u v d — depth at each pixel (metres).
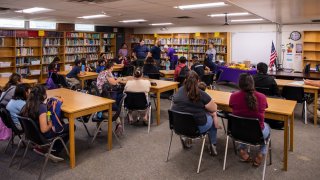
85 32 11.72
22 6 5.94
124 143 4.10
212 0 4.96
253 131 2.88
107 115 3.92
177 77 6.46
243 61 10.48
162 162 3.46
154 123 5.12
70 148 3.24
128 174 3.14
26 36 9.45
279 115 3.18
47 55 10.37
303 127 4.92
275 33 10.34
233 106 3.13
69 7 6.11
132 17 8.49
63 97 3.97
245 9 5.85
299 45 9.91
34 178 3.01
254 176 3.08
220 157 3.59
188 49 12.32
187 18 8.74
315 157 3.60
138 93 4.40
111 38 13.12
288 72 8.88
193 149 3.86
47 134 3.08
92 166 3.33
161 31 13.12
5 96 3.84
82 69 7.93
